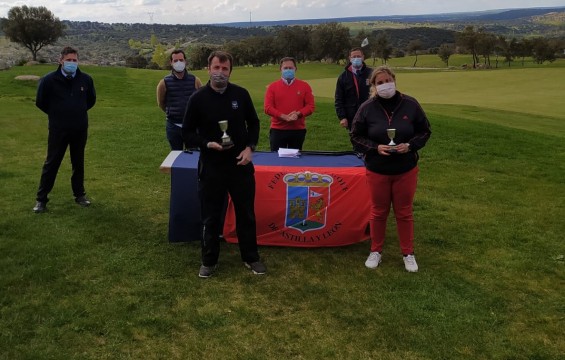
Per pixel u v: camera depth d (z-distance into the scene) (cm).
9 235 514
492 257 491
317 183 497
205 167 420
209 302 393
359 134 450
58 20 6172
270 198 499
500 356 333
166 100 644
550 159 946
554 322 374
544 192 728
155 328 354
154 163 864
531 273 456
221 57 400
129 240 512
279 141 672
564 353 338
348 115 695
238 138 417
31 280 416
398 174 437
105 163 857
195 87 644
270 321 368
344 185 497
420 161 904
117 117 1363
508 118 1641
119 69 3625
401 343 345
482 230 565
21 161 863
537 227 577
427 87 2833
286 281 432
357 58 670
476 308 391
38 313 366
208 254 430
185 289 412
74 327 350
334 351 334
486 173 836
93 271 438
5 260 452
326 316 377
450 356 332
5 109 1505
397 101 437
